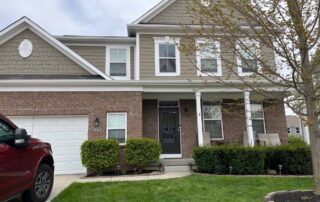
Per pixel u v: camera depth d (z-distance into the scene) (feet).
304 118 16.60
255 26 17.84
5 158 15.10
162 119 42.42
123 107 35.76
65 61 37.76
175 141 41.78
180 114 42.45
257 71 18.04
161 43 43.50
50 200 19.62
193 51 18.95
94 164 31.19
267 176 29.01
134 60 44.50
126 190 22.33
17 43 37.78
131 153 32.35
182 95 41.22
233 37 17.62
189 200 19.35
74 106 34.88
